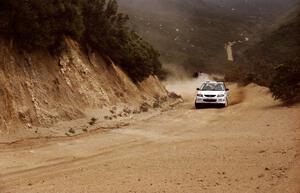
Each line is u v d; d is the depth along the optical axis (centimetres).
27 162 1240
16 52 1775
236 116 2212
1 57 1681
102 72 2472
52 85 1894
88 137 1666
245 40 19250
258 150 1290
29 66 1811
